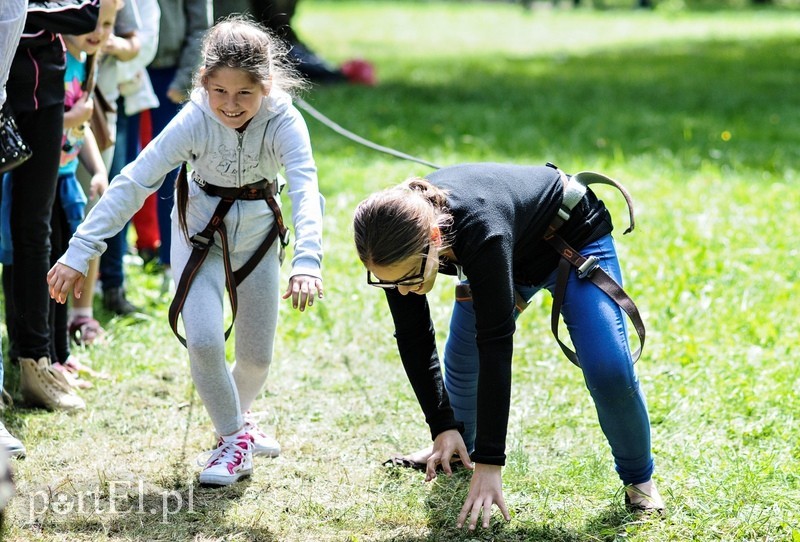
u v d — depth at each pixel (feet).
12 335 17.70
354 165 33.22
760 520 12.93
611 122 43.78
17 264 15.94
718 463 14.57
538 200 12.26
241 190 13.51
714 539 12.66
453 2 145.28
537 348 18.84
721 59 73.51
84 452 14.84
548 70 65.41
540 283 12.73
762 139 40.34
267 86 12.57
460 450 12.41
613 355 12.15
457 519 12.54
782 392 16.75
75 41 16.69
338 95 49.29
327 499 13.61
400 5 136.87
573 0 142.72
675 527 12.79
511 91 54.08
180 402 16.81
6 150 14.05
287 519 13.05
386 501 13.52
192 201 13.58
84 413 16.22
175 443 15.28
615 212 27.09
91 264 18.94
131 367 18.12
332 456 14.90
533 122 43.65
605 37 96.99
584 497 13.66
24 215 15.71
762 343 19.17
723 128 42.55
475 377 13.84
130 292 21.85
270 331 14.32
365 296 21.20
